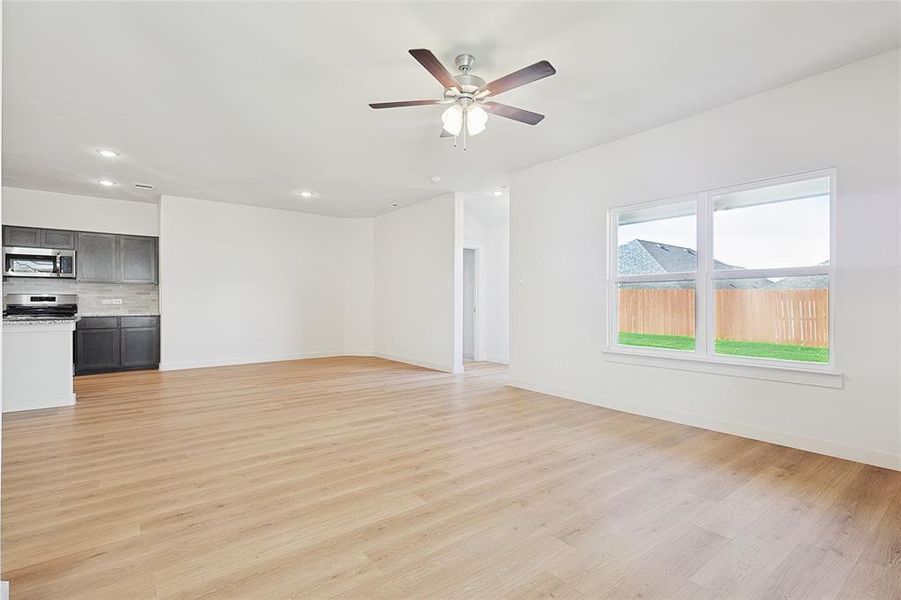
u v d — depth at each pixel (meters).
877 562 1.93
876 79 2.94
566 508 2.39
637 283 4.38
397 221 7.77
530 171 5.30
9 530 2.14
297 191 6.44
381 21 2.54
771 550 2.02
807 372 3.20
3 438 3.46
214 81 3.22
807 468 2.90
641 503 2.44
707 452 3.20
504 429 3.75
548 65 2.39
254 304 7.44
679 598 1.71
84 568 1.86
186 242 6.80
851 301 3.04
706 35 2.69
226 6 2.41
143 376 6.11
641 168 4.21
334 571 1.85
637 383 4.26
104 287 6.73
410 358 7.42
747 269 3.62
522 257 5.41
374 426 3.82
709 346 3.82
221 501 2.44
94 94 3.41
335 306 8.32
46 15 2.47
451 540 2.08
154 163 5.09
